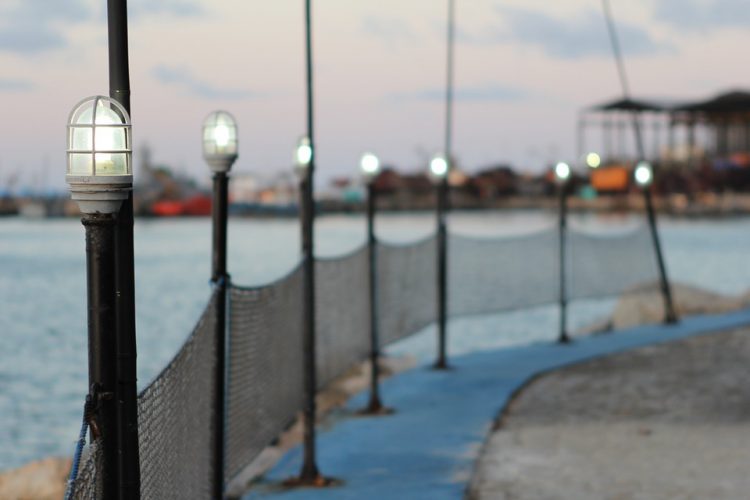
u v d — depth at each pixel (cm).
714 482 964
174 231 18462
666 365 1695
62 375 2977
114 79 522
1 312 5088
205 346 744
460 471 1027
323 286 1216
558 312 4278
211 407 781
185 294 5881
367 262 1418
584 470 1018
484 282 2142
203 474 748
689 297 2908
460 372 1698
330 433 1245
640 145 2517
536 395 1457
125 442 490
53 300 5816
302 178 1238
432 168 1777
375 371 1401
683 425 1223
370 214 1428
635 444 1126
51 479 1277
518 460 1065
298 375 1120
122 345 500
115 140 440
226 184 787
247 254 10806
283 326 1042
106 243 445
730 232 17575
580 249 2473
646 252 2797
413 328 1655
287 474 1041
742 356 1761
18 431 2114
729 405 1345
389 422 1302
